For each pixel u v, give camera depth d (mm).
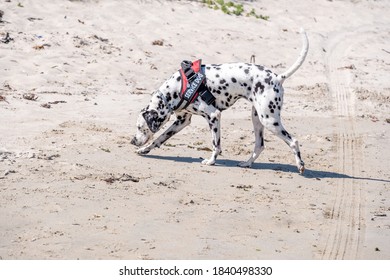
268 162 15484
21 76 20828
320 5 39156
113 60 23594
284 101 22250
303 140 17859
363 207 12758
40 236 10375
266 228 11328
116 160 14484
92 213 11375
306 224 11672
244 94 14516
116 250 10039
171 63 24547
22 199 11758
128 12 28812
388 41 34594
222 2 33938
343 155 16594
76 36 24891
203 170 14367
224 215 11711
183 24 29344
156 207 11867
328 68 27578
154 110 14773
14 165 13531
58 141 15477
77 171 13438
